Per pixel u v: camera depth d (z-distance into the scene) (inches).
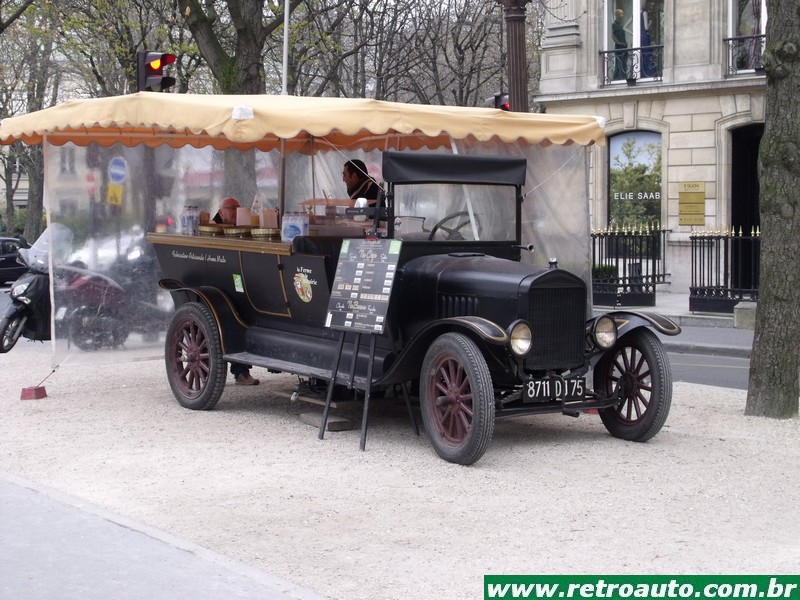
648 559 208.8
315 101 330.0
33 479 275.7
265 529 230.2
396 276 318.0
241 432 333.1
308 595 188.5
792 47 332.2
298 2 730.8
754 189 952.3
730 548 215.8
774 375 350.9
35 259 463.2
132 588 193.8
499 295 295.3
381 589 193.2
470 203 340.5
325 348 338.0
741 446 307.7
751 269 767.1
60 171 402.6
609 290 812.6
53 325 398.9
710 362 556.7
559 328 299.6
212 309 364.5
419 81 1445.6
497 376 304.0
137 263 420.8
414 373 311.9
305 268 335.0
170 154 430.3
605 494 256.2
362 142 420.8
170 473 280.2
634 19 970.1
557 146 372.5
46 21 1126.4
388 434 329.7
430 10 1216.8
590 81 991.6
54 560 209.6
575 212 370.9
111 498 256.5
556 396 301.1
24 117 376.8
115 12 1010.7
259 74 701.9
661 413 307.4
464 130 321.7
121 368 474.3
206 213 400.5
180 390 378.3
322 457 297.7
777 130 338.0
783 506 246.1
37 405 381.7
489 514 239.8
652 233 850.8
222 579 197.6
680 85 925.8
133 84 1059.9
